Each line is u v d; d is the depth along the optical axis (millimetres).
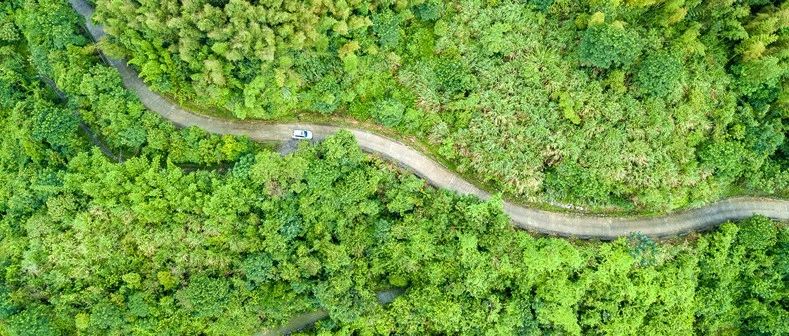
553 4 60188
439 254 59219
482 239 58219
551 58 59438
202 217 56406
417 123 59031
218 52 52406
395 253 59656
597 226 61812
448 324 59688
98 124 57812
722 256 61000
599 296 60531
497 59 60000
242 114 56125
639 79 57719
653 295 59906
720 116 59719
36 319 54281
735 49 60156
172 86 56812
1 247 56531
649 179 58719
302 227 57969
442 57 60156
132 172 55656
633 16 59281
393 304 60062
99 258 56156
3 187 58312
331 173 56594
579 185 58281
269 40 51750
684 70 59281
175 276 56781
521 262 58969
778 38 59062
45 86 60969
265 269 57219
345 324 60062
